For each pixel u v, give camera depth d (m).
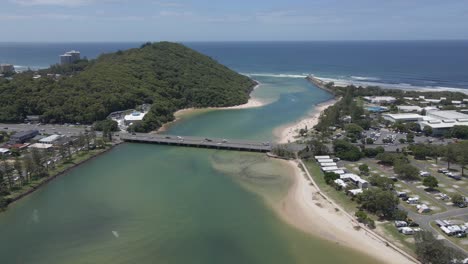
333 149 140.38
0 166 121.44
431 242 69.44
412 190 103.81
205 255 77.44
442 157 128.88
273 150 143.12
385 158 125.19
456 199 92.88
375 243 79.56
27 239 84.06
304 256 76.56
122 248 80.19
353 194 99.88
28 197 106.75
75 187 113.88
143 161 138.75
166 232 86.44
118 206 100.25
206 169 129.25
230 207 99.12
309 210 95.81
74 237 84.75
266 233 85.69
